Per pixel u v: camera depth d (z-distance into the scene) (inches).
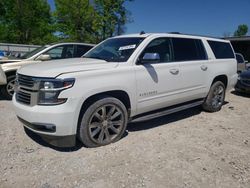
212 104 248.2
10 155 148.9
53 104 140.9
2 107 248.8
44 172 132.8
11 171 132.7
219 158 153.7
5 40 1624.0
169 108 207.9
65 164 140.9
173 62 198.8
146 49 182.1
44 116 140.6
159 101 189.9
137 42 185.2
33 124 145.2
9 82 280.2
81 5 1601.9
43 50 299.3
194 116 237.6
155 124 210.2
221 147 169.3
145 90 178.1
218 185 126.5
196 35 233.6
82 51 325.1
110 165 141.1
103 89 154.6
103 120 161.8
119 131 170.7
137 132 190.2
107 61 172.9
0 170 133.2
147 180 128.3
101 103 157.5
